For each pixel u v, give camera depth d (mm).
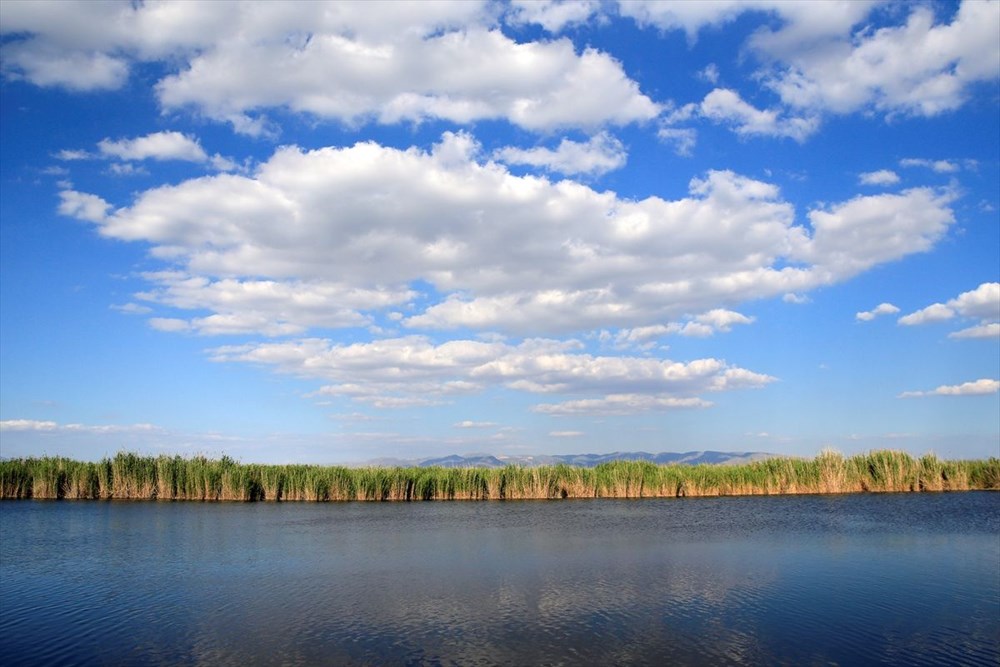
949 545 41531
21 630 26703
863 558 38000
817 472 74625
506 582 33688
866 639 24734
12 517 59500
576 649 24016
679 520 55344
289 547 43938
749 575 34438
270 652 24062
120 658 23719
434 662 22953
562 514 60875
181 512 62906
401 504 70062
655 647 24141
